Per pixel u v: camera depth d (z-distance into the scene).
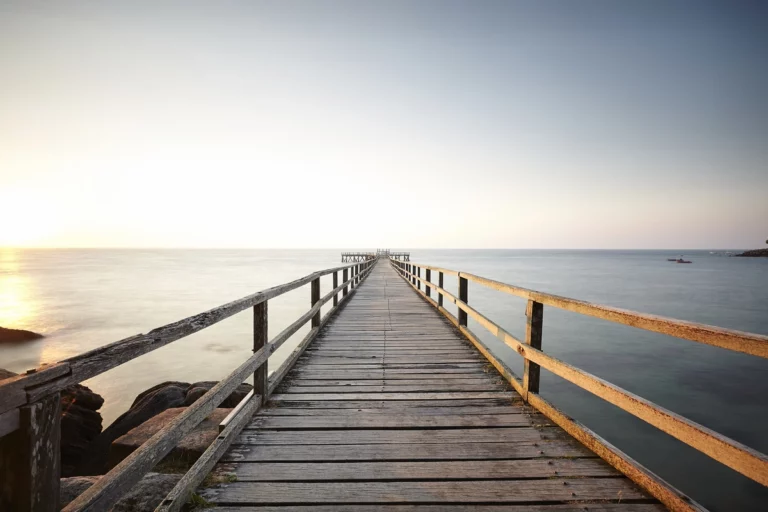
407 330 6.50
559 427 2.88
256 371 3.26
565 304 2.69
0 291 34.97
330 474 2.27
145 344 1.44
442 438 2.71
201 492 2.08
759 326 19.02
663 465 7.24
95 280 46.78
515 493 2.09
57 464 1.06
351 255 65.31
